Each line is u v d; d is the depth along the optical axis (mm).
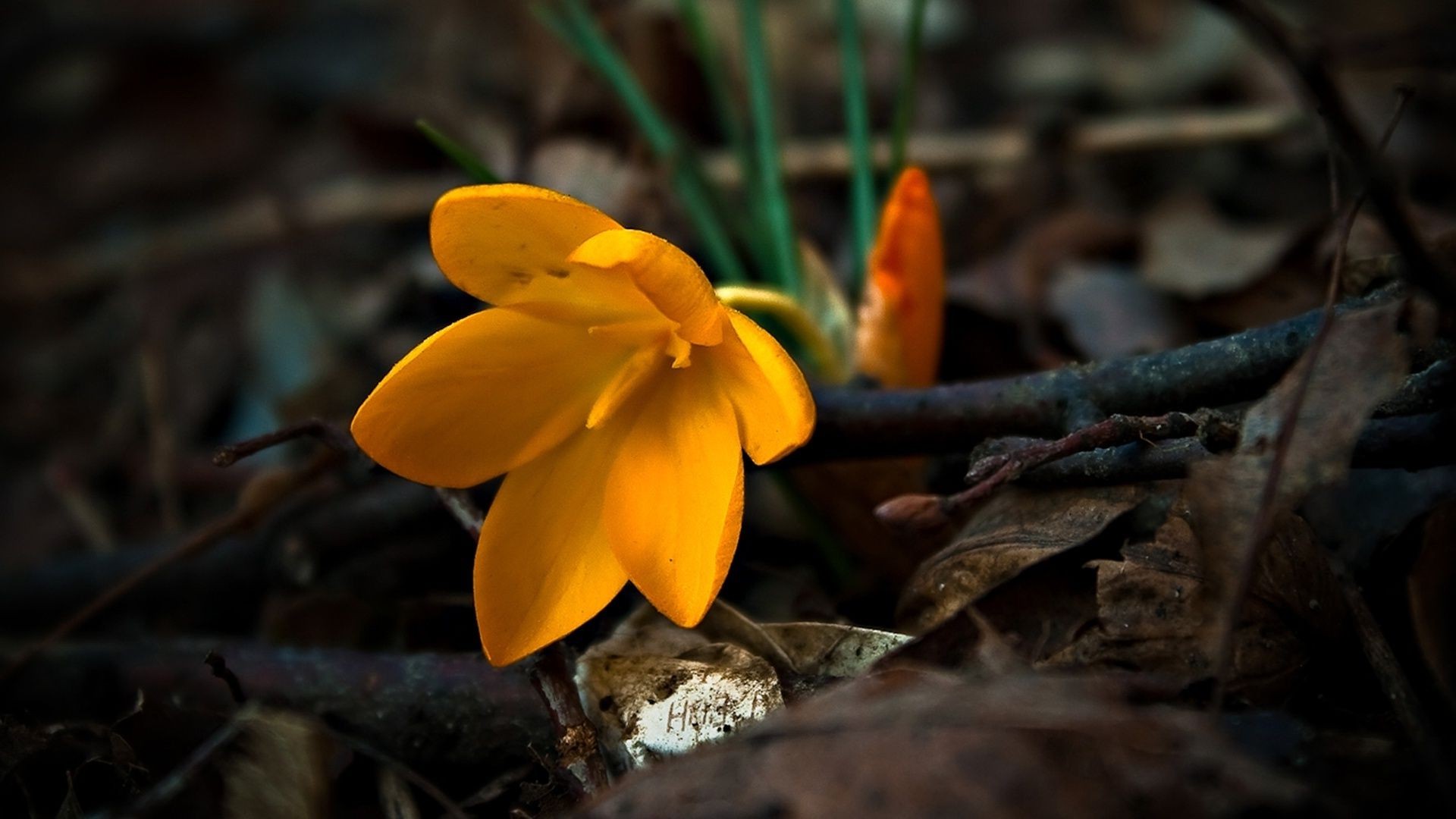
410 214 420
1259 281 330
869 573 303
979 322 337
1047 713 243
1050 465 271
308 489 323
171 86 588
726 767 249
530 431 275
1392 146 385
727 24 477
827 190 415
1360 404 251
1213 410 264
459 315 347
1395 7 467
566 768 267
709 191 339
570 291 273
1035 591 267
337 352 383
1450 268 261
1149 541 267
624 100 343
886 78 498
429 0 576
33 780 275
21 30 638
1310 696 261
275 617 311
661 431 275
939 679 254
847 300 364
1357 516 281
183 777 261
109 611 327
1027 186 386
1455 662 259
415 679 281
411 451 270
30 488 377
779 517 323
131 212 524
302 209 427
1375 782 246
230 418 387
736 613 277
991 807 242
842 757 246
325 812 266
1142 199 411
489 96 470
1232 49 467
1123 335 337
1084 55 517
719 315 267
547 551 274
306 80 579
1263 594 261
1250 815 242
